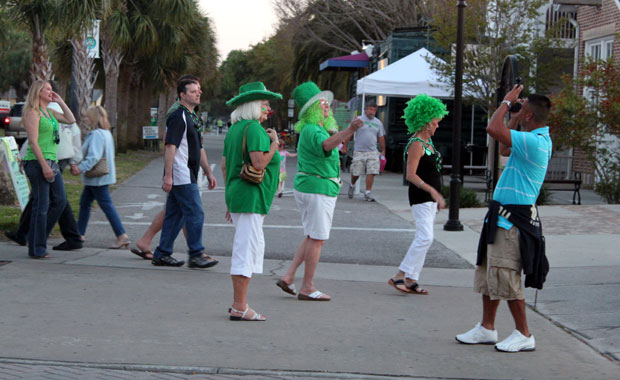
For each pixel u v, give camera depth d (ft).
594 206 49.80
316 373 17.15
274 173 21.79
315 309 23.36
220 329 20.62
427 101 25.29
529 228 18.62
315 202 24.08
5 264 28.53
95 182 32.32
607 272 29.12
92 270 28.09
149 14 96.58
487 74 66.95
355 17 138.41
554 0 68.90
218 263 30.53
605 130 57.67
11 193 46.44
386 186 68.85
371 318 22.41
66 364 17.30
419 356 18.70
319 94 24.38
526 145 18.57
